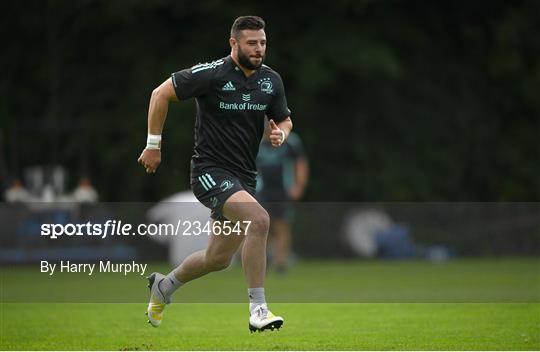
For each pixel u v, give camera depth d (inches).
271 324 997.2
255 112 1039.6
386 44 3275.1
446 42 3440.0
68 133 3245.6
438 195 3371.1
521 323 1269.7
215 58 3257.9
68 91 3284.9
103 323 1314.0
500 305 1498.5
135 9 3154.5
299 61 3203.7
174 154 3179.1
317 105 3282.5
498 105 3479.3
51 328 1261.1
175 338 1161.4
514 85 3474.4
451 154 3390.7
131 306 1540.4
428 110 3383.4
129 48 3255.4
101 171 3265.3
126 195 3216.0
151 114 1029.2
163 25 3272.6
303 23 3270.2
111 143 3248.0
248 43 1018.7
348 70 3203.7
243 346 1089.4
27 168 3262.8
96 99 3275.1
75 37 3289.9
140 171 3184.1
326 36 3211.1
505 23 3405.5
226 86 1027.3
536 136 3494.1
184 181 3161.9
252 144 1050.7
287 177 2284.7
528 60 3474.4
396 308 1483.8
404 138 3348.9
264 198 2267.5
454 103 3415.4
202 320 1353.3
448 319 1323.8
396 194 3275.1
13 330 1239.5
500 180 3457.2
